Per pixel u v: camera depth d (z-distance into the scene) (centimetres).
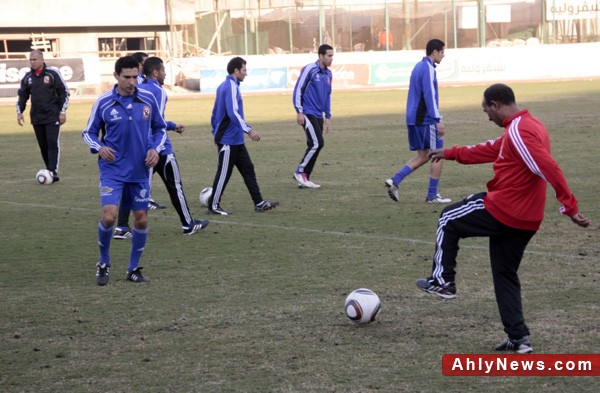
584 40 8000
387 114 4703
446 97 5700
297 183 2503
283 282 1405
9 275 1493
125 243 1761
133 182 1409
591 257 1527
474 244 1653
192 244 1723
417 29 8000
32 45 7688
